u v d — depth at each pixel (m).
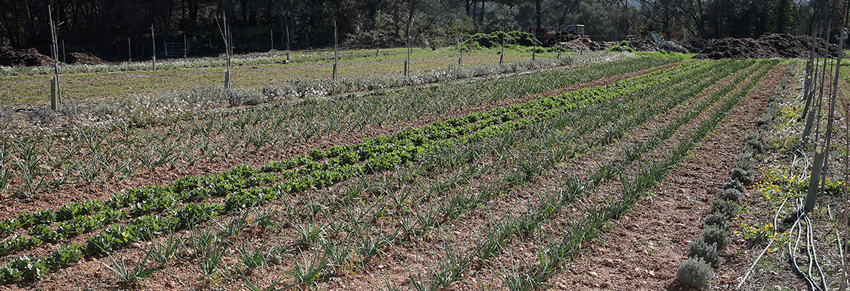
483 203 7.79
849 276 5.35
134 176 8.87
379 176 8.70
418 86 21.50
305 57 38.44
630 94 19.56
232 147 10.66
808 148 10.86
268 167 9.48
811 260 5.71
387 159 9.73
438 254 6.14
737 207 7.58
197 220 6.84
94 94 18.83
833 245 6.22
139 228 6.30
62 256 5.51
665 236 6.80
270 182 8.67
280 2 61.34
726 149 11.48
